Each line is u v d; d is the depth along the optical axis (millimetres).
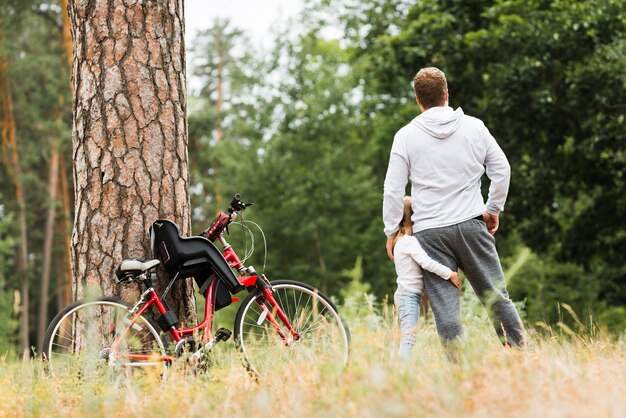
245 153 37281
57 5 40688
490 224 6387
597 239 23297
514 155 21891
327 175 35812
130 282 6887
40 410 5457
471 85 22391
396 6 33781
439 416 3832
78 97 7469
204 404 4918
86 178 7348
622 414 3680
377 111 34938
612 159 22109
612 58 19953
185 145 7605
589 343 6609
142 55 7402
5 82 40719
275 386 5430
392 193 6094
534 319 23156
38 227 47188
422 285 6137
